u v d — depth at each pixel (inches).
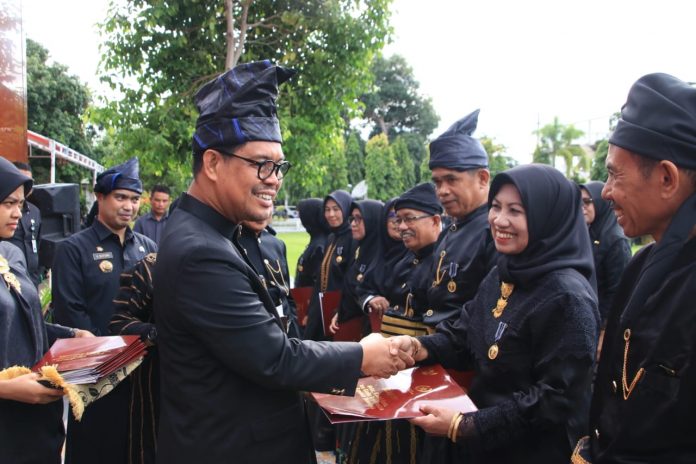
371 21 257.1
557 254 77.2
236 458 63.4
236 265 63.3
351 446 123.3
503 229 79.2
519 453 76.9
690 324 50.3
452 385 80.3
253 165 64.2
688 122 53.4
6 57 187.8
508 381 78.3
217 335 60.4
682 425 50.7
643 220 58.4
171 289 62.1
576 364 70.0
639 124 56.2
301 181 283.7
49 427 88.0
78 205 222.4
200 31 243.6
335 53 255.6
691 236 53.3
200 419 63.4
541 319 73.9
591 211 166.6
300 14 242.8
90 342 88.1
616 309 63.8
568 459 75.7
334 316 179.9
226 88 65.3
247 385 64.6
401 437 109.4
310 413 177.2
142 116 244.4
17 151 198.1
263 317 62.7
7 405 81.9
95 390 76.4
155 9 221.6
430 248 131.0
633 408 53.9
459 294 108.8
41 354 92.2
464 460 86.2
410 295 127.9
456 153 113.5
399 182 1179.9
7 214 86.8
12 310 85.0
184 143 249.3
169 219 68.5
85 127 814.5
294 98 256.1
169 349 65.2
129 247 143.5
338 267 204.8
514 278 79.1
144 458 100.1
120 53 237.3
